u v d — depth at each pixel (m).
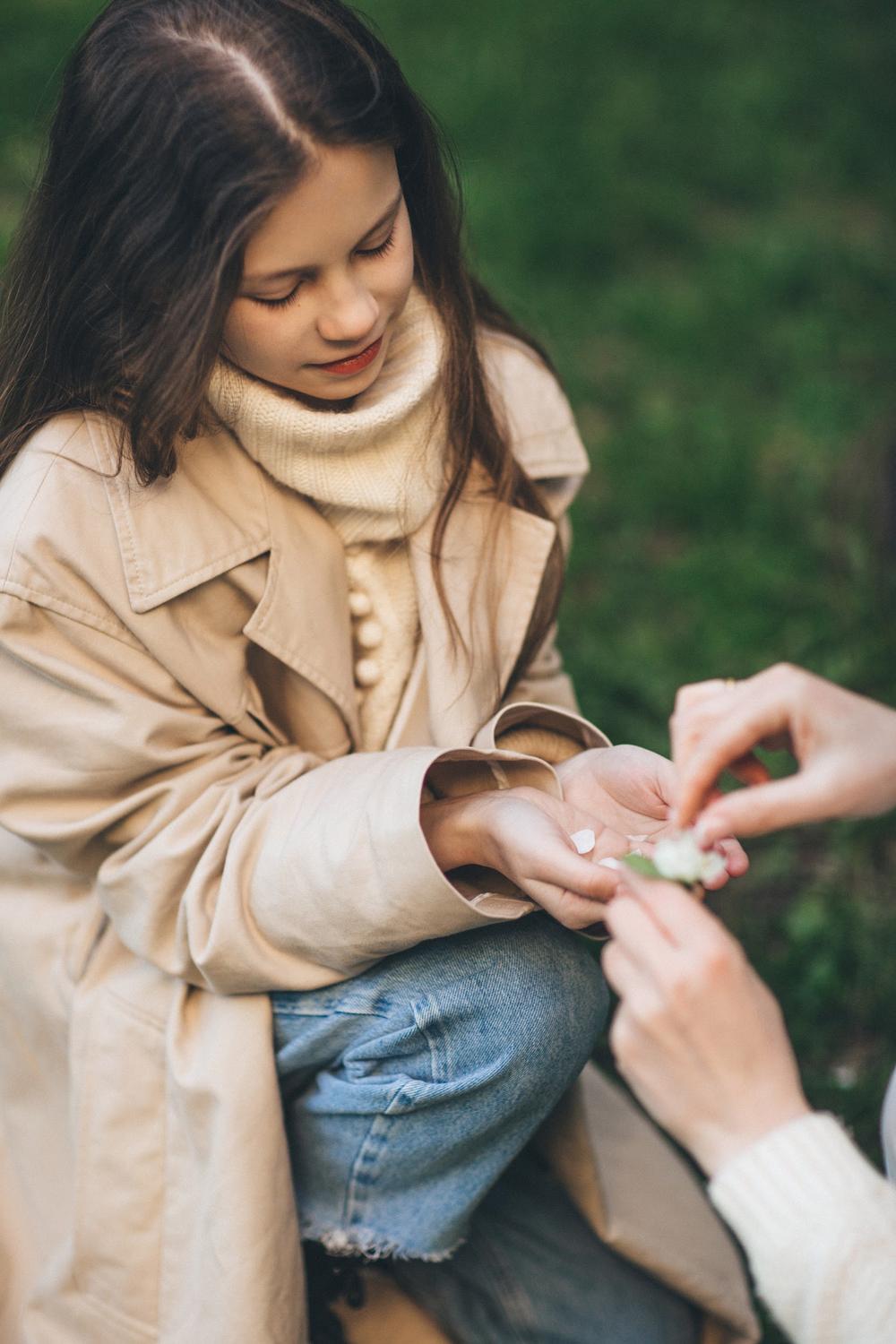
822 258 3.08
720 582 2.18
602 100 3.70
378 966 1.25
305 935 1.22
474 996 1.23
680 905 1.00
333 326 1.19
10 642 1.22
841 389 2.66
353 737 1.35
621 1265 1.40
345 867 1.20
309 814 1.23
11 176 3.07
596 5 4.16
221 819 1.25
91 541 1.23
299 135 1.13
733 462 2.42
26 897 1.37
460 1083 1.22
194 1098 1.24
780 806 1.01
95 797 1.26
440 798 1.28
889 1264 0.95
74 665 1.24
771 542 2.29
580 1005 1.25
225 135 1.13
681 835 1.06
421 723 1.35
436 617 1.32
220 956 1.22
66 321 1.24
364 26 1.22
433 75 3.72
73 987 1.32
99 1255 1.28
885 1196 0.96
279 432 1.25
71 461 1.24
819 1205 0.96
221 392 1.24
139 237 1.17
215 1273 1.22
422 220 1.29
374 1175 1.28
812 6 4.34
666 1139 1.56
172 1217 1.27
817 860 1.82
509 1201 1.41
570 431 1.43
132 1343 1.28
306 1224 1.31
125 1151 1.28
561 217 3.15
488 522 1.36
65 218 1.21
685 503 2.36
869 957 1.68
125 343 1.21
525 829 1.18
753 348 2.82
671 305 2.92
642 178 3.40
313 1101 1.28
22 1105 1.37
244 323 1.19
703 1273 1.39
